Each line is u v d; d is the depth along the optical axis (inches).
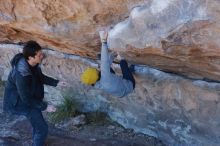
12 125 219.9
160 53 135.6
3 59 250.4
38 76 169.6
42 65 222.1
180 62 147.1
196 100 165.2
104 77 153.8
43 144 196.7
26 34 186.1
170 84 171.6
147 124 194.4
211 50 121.3
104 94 207.3
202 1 107.9
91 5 135.3
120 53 155.9
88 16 140.7
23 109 173.6
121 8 131.1
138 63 171.6
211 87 157.8
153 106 185.6
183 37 120.0
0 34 201.6
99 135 204.1
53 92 229.0
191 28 115.0
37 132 181.5
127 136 200.2
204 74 152.9
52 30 156.6
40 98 173.8
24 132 212.4
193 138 174.4
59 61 211.9
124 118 204.7
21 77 159.5
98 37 154.3
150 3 121.0
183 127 176.9
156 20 120.1
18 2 148.9
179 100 171.9
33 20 155.6
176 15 115.2
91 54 184.2
